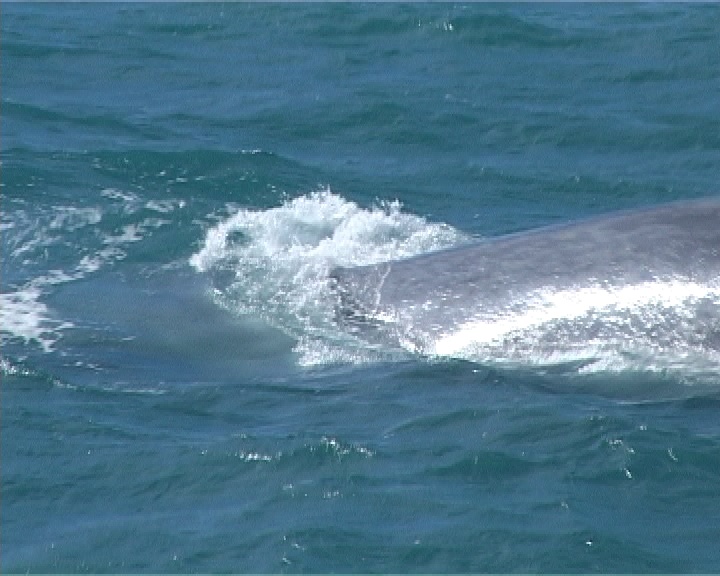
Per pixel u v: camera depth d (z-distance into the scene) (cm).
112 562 6319
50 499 6775
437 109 12394
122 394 7675
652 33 14125
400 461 6994
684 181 11144
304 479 6856
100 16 14738
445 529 6469
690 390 7594
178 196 10419
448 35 14025
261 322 8381
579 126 12062
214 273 9025
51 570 6272
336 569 6244
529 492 6750
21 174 10625
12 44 13712
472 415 7388
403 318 8112
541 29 14138
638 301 7862
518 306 7988
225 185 10681
